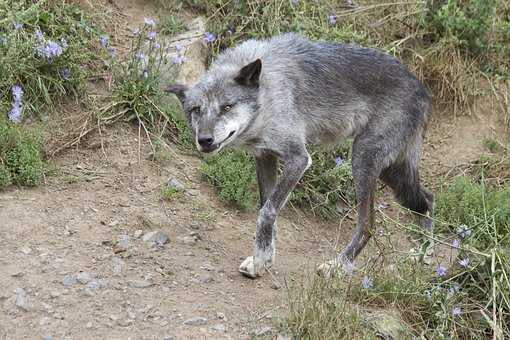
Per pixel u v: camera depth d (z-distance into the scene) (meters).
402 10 15.48
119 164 11.30
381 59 10.84
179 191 11.11
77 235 9.54
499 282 9.29
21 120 11.26
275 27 13.93
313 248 11.12
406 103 10.73
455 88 14.70
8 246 9.00
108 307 8.23
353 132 10.88
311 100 10.42
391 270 9.49
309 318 8.22
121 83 12.34
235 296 8.91
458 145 14.30
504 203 11.83
